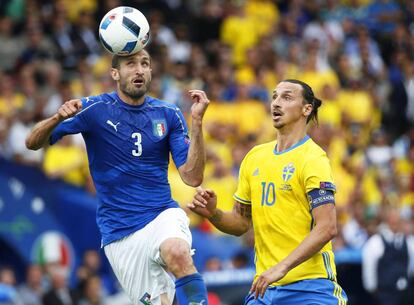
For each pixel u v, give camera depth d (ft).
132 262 93.25
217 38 256.93
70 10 240.32
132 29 91.50
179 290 89.61
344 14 288.92
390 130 255.29
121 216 93.04
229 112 217.56
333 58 257.34
